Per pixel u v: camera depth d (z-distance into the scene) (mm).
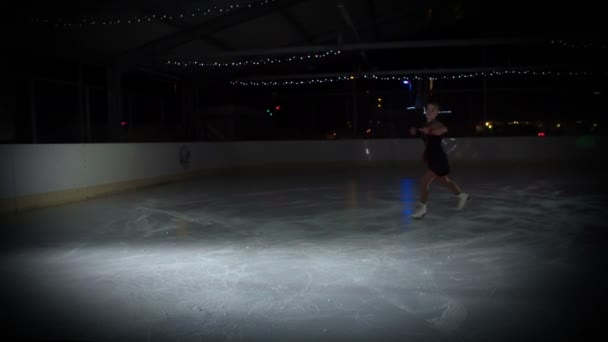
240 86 15422
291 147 13406
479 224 4922
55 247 4184
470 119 14453
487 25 14617
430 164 5184
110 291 2918
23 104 8367
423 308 2510
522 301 2584
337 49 9914
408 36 15023
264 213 5934
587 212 5539
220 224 5242
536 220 5082
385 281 3014
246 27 9648
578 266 3262
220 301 2688
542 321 2297
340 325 2295
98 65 9328
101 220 5566
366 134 14992
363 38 13281
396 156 13250
